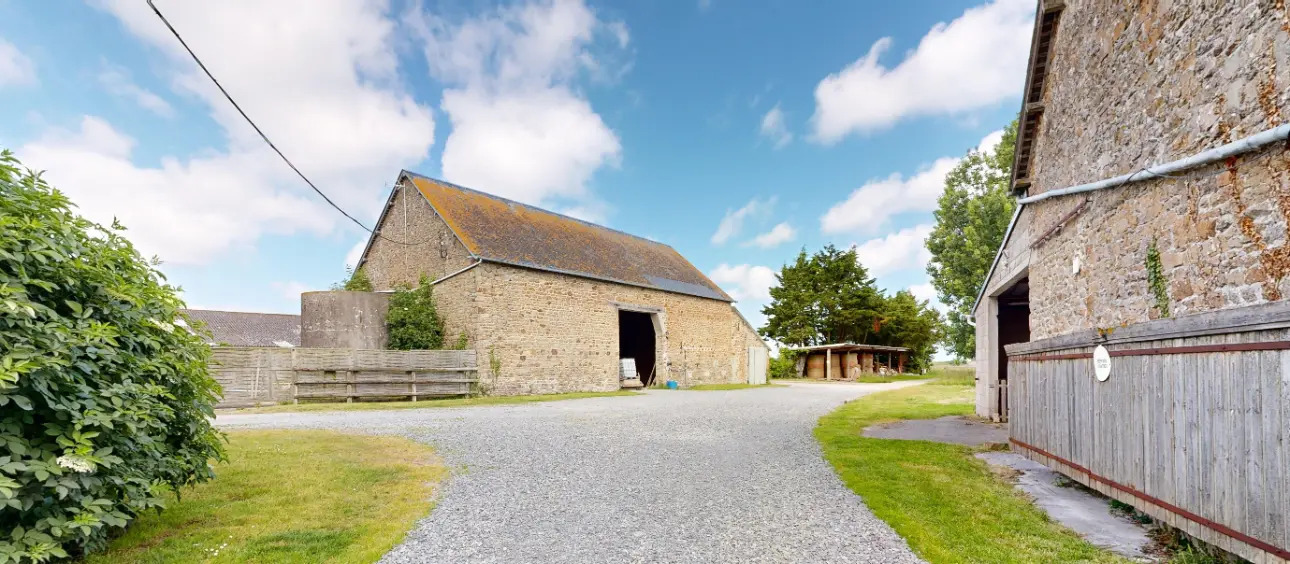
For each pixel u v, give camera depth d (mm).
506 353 17062
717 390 21312
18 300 2484
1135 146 5184
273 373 13977
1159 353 3459
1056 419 4961
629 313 26172
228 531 3699
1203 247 4148
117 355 3055
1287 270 3355
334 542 3547
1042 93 7922
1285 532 2465
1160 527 3824
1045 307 7730
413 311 17172
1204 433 3029
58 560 2939
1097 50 6051
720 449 7160
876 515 4195
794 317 43375
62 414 2631
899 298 46906
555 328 18609
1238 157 3766
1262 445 2607
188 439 3832
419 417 10836
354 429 8977
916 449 6980
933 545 3500
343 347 16438
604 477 5555
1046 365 5191
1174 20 4523
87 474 2715
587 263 20922
